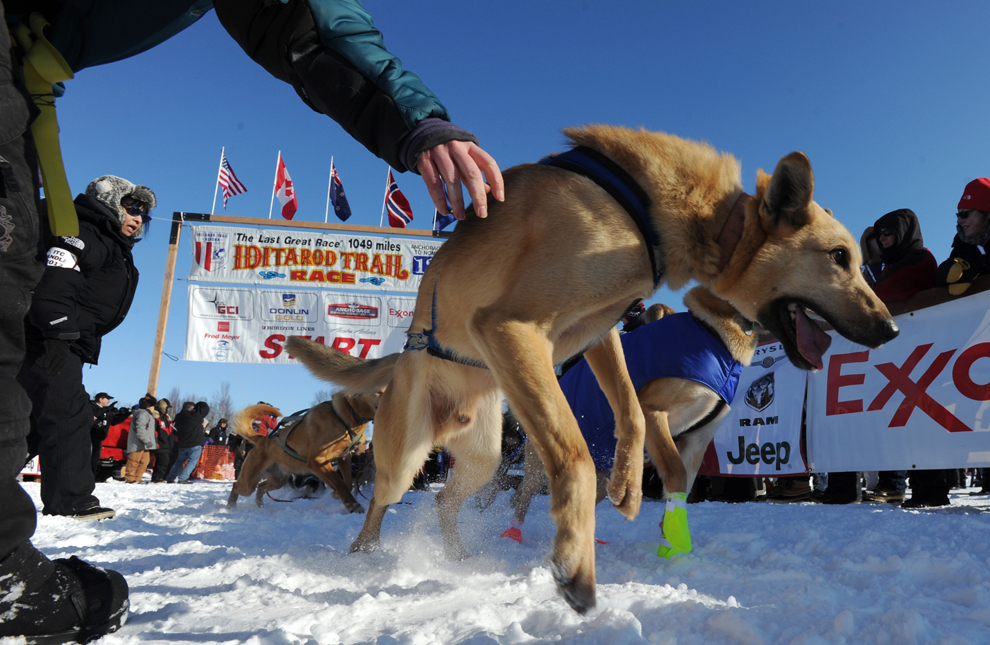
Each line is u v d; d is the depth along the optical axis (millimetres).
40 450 3996
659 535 3152
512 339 1767
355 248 12555
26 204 1194
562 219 1938
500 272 2010
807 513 3730
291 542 3170
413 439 2674
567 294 1865
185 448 12922
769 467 5273
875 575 1938
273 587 1890
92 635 1275
